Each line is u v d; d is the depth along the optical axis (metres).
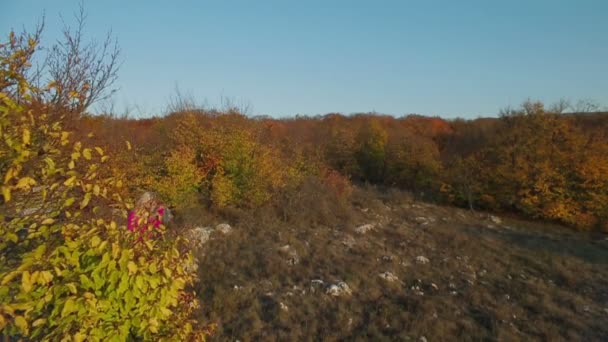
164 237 3.31
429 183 22.70
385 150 26.33
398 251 11.23
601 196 15.52
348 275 8.92
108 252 2.61
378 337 6.38
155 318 2.77
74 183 2.58
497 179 17.64
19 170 2.36
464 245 12.12
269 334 6.31
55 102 3.83
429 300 7.87
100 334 2.56
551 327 7.10
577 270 10.44
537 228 15.71
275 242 11.13
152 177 12.57
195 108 18.36
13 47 2.80
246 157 14.15
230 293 7.55
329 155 26.81
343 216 14.41
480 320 7.30
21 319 2.24
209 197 14.09
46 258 2.48
